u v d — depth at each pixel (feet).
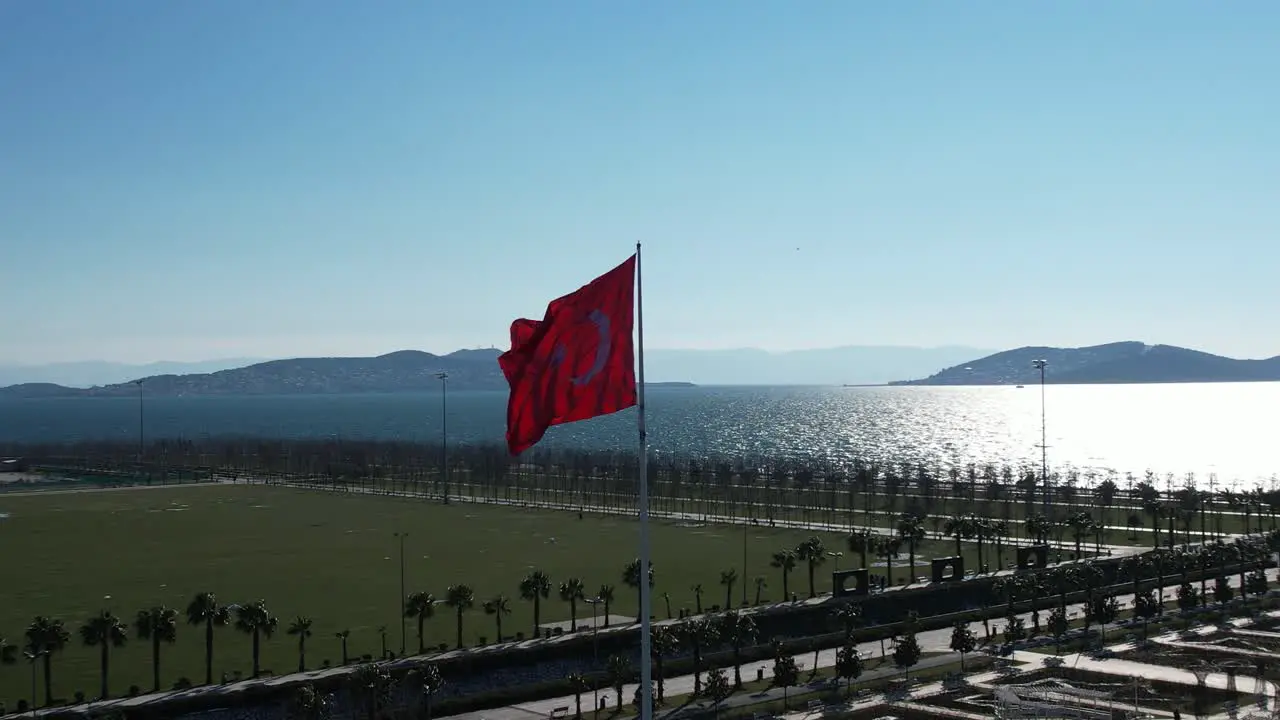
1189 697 367.66
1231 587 568.00
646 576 157.99
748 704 379.35
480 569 641.81
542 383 159.84
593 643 455.22
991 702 372.79
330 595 566.36
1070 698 359.25
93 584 601.21
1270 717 333.42
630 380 160.35
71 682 405.59
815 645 466.29
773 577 606.96
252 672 417.28
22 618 512.22
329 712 353.51
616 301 160.56
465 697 387.14
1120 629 485.56
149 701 377.91
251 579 615.16
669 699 389.60
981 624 506.48
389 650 448.65
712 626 429.79
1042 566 611.47
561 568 643.04
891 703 375.25
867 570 565.12
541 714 373.40
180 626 498.69
